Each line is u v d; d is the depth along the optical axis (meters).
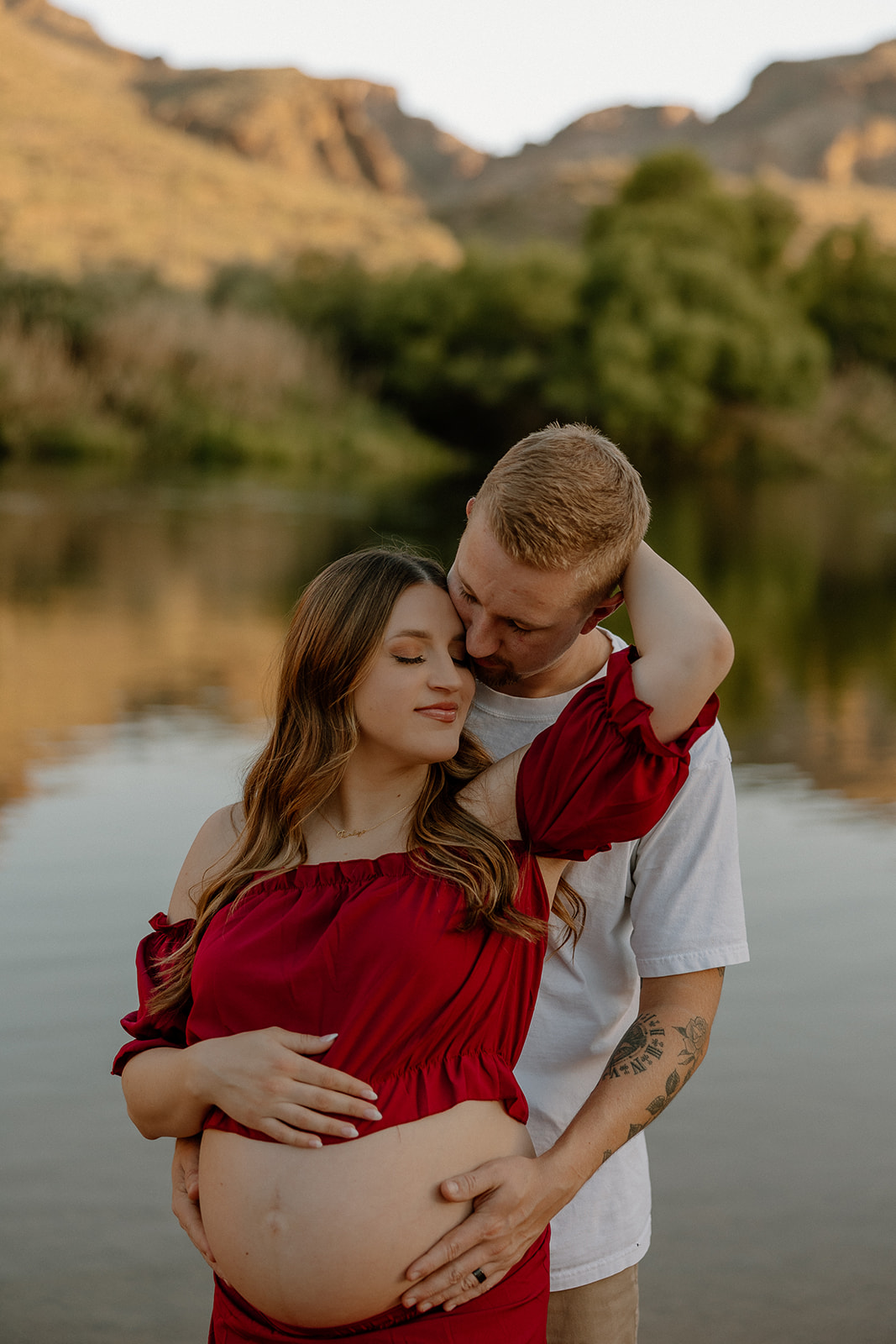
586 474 1.75
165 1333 2.78
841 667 10.38
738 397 38.81
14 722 7.66
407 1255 1.72
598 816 1.77
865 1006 4.29
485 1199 1.75
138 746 7.20
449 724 1.85
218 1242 1.81
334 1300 1.72
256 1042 1.75
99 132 84.81
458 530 17.97
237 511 20.17
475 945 1.76
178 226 69.38
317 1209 1.72
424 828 1.81
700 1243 3.12
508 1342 1.76
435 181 176.00
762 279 45.22
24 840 5.63
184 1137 1.95
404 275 39.19
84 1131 3.55
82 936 4.63
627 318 37.12
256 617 11.42
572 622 1.83
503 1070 1.82
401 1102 1.74
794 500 28.84
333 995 1.74
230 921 1.83
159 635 10.50
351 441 31.77
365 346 38.06
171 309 32.25
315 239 74.81
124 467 27.22
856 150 149.38
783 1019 4.21
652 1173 3.40
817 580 15.73
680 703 1.75
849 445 39.25
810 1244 3.10
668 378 36.81
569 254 39.62
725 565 16.89
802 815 6.38
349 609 1.84
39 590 12.55
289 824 1.88
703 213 44.84
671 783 1.79
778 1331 2.78
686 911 1.92
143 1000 1.98
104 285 33.03
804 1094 3.77
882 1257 3.04
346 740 1.85
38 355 28.83
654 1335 2.77
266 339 33.22
